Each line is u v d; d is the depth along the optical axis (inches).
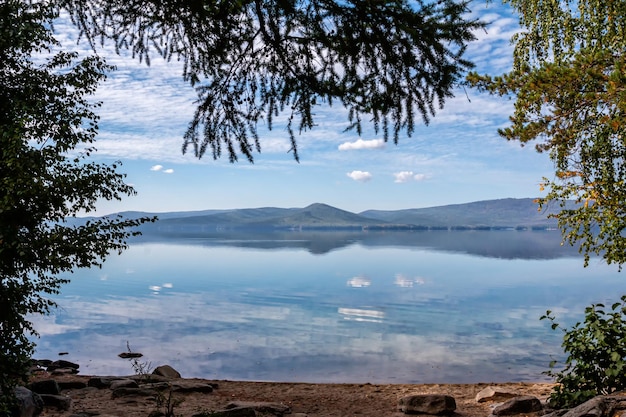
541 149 362.3
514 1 524.1
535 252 4411.9
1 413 218.4
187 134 265.0
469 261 3208.7
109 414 279.0
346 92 234.7
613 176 378.9
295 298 1379.2
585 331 244.2
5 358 213.9
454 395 372.2
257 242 7076.8
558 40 480.1
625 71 297.6
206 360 607.2
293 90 248.4
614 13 418.3
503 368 565.0
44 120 225.3
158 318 983.0
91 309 1114.7
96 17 257.1
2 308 210.2
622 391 216.7
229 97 260.2
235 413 278.4
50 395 295.7
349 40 217.8
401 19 204.2
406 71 219.8
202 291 1552.7
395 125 235.9
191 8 226.7
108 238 217.8
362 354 651.5
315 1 214.2
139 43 265.1
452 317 1028.5
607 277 2048.5
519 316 1039.6
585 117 351.6
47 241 204.8
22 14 236.5
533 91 325.1
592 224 381.7
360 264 2913.4
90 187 217.9
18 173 204.4
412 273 2283.5
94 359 599.8
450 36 207.3
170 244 6584.6
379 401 354.9
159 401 303.1
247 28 241.0
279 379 514.3
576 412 183.6
